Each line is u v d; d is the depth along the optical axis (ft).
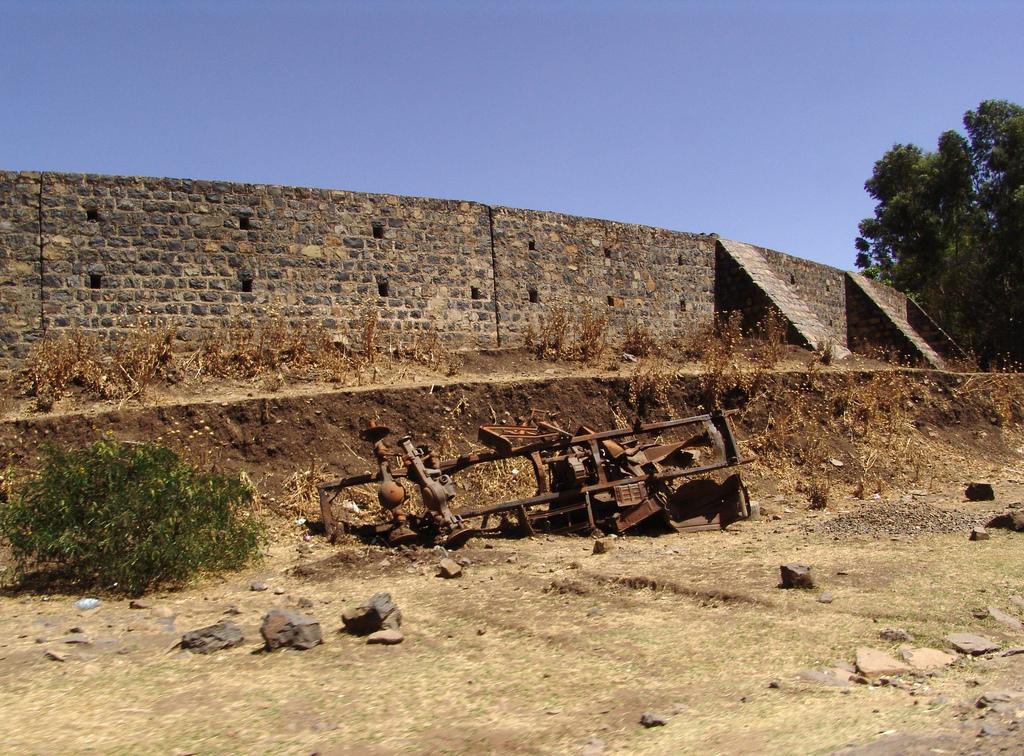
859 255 154.51
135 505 28.66
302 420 45.68
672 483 48.39
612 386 56.03
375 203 60.29
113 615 25.67
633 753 14.64
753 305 77.20
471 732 15.94
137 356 48.65
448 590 27.81
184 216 54.24
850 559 29.94
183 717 17.01
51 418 41.83
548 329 64.28
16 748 15.44
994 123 123.13
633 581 27.22
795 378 60.90
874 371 66.33
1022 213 106.32
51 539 28.19
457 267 63.00
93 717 17.06
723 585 26.23
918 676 17.97
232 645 22.03
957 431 64.08
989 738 13.46
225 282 54.90
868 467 53.78
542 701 17.63
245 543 31.60
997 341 106.63
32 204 50.72
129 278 52.44
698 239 79.05
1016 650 19.38
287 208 57.21
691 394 57.52
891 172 140.97
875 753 13.47
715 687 18.03
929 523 36.88
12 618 25.48
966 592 24.44
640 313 73.10
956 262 128.06
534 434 39.88
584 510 39.63
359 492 42.47
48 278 50.60
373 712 17.15
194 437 43.16
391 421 47.93
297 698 18.03
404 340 59.98
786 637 21.06
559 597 26.27
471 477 45.32
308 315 57.11
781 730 15.07
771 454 53.47
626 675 19.07
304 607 26.08
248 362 51.75
